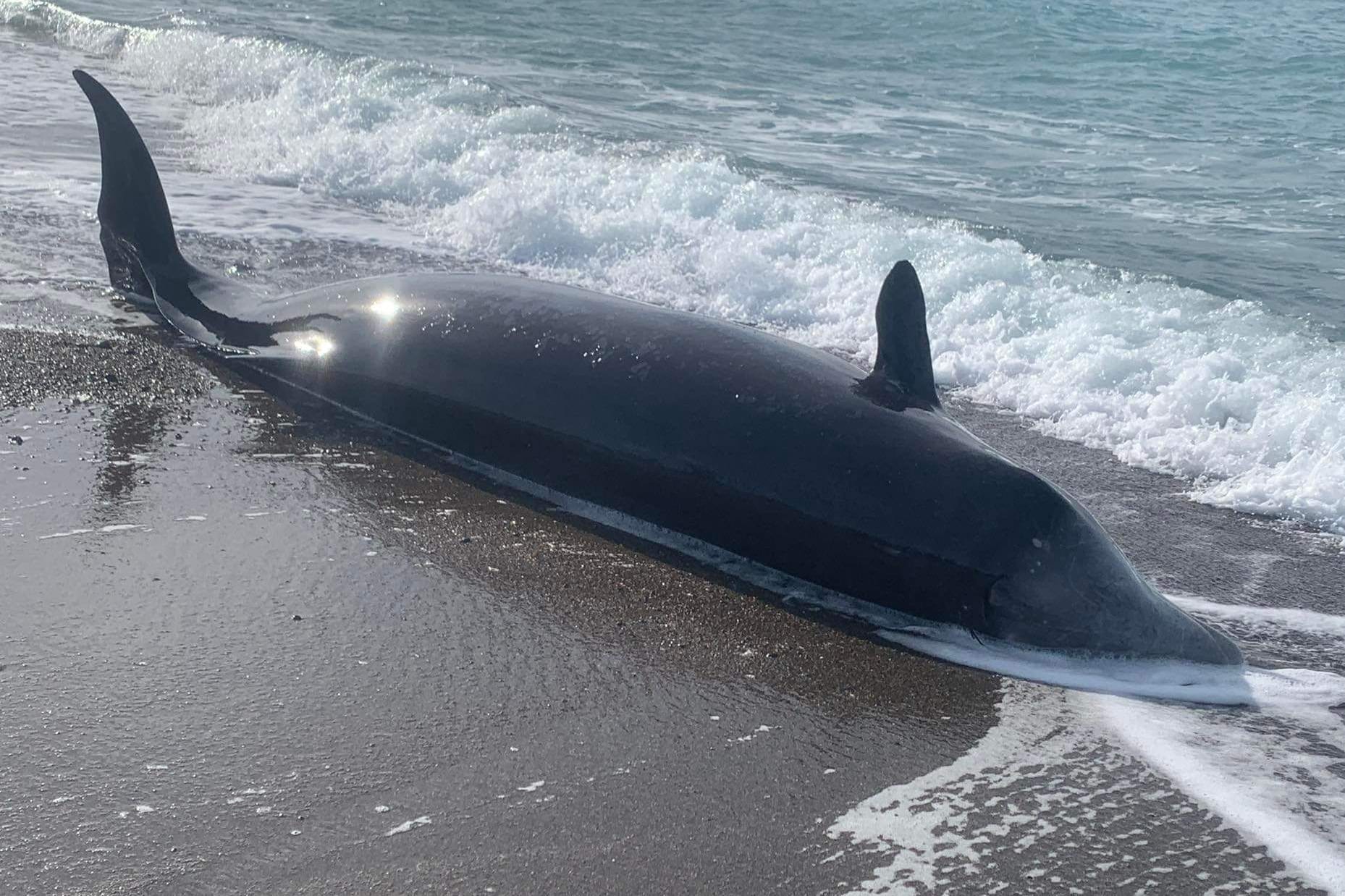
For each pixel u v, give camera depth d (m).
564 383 5.45
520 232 9.23
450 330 5.88
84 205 8.98
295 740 3.61
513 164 10.95
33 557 4.52
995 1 24.36
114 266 7.35
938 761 3.75
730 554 5.07
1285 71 19.50
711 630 4.48
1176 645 4.49
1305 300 8.77
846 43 21.09
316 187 10.54
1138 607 4.48
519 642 4.27
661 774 3.58
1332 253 10.13
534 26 20.58
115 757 3.46
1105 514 5.73
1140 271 9.21
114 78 14.16
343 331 6.20
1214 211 11.63
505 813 3.36
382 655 4.11
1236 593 5.06
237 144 11.55
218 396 6.16
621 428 5.25
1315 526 5.71
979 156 13.78
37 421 5.70
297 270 8.36
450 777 3.50
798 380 5.13
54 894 2.94
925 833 3.38
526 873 3.12
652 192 10.02
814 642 4.46
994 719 4.02
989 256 8.91
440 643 4.22
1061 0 24.72
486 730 3.74
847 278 8.66
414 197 10.43
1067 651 4.50
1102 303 8.20
